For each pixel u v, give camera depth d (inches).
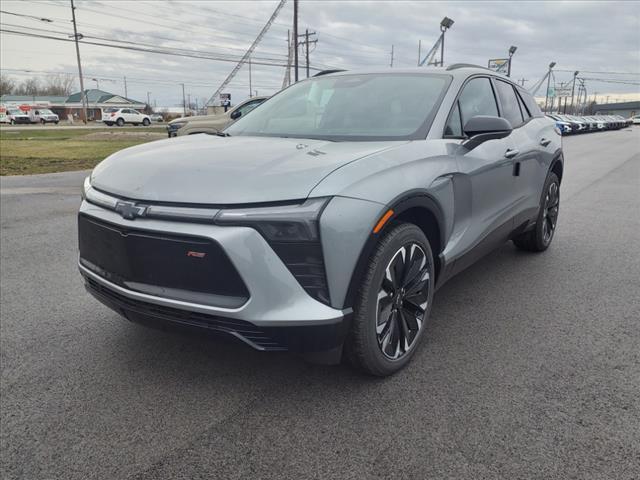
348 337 100.5
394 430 93.3
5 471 83.5
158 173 100.0
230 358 119.6
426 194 108.9
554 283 169.5
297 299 90.6
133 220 95.5
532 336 130.7
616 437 91.0
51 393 105.6
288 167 96.3
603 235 234.1
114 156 120.1
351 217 91.8
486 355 120.8
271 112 149.3
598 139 1159.0
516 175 160.1
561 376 111.3
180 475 82.7
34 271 182.9
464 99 140.6
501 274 178.4
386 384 108.3
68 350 123.8
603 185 395.5
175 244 91.7
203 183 93.7
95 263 107.3
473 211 134.0
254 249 88.1
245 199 89.1
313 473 82.9
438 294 159.9
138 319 101.0
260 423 95.7
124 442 90.6
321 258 90.3
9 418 97.2
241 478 82.0
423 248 113.0
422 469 83.6
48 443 90.4
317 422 95.7
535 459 85.7
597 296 158.1
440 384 108.2
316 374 112.4
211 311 90.2
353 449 88.4
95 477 82.4
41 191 362.0
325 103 142.5
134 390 106.7
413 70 149.3
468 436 91.4
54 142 872.9
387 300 105.1
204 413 98.8
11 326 137.0
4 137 1051.9
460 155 125.9
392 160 105.4
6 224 257.6
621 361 118.0
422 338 127.6
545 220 202.2
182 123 655.8
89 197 107.5
